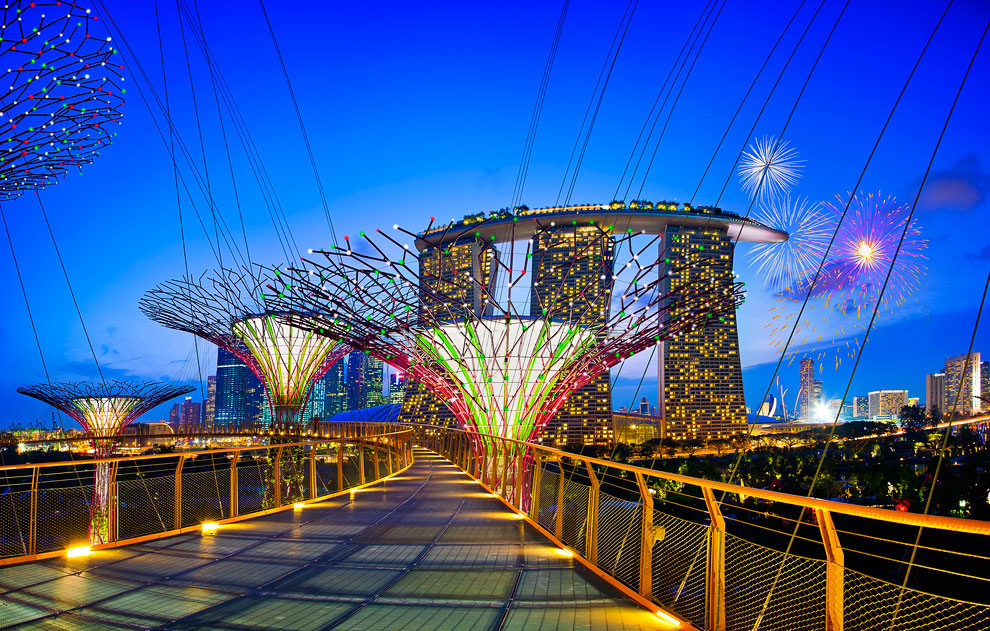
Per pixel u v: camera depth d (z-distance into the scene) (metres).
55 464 8.06
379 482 18.28
